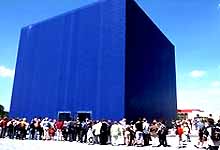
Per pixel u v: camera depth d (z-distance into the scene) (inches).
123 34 912.9
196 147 658.8
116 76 891.4
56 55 1085.8
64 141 781.3
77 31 1042.7
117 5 954.1
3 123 862.5
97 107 906.1
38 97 1096.2
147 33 1134.4
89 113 917.2
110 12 965.8
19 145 634.8
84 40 1009.5
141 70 1027.3
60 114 998.4
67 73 1023.6
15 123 828.0
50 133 820.6
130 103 893.8
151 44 1173.7
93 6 1020.5
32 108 1106.1
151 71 1141.7
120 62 895.1
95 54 964.0
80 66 992.9
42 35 1168.8
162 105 1251.2
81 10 1054.4
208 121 361.7
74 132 775.1
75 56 1019.3
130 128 689.6
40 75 1119.0
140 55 1031.6
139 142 679.1
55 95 1037.8
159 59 1273.4
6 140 765.3
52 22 1146.7
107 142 733.3
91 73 954.7
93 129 716.7
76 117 948.0
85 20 1029.2
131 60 940.0
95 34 984.3
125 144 698.2
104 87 909.2
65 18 1100.5
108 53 932.0
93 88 934.4
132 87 925.8
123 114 843.4
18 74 1218.0
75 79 993.5
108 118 871.7
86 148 599.5
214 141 343.3
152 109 1106.7
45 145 649.0
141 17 1075.9
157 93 1192.2
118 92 872.9
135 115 923.4
